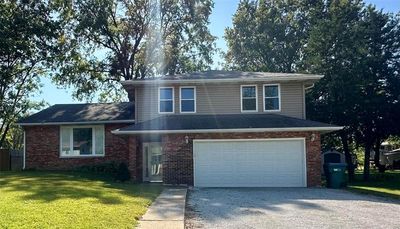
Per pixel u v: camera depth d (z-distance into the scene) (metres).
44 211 10.20
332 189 18.94
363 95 30.45
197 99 23.25
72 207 10.92
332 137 36.16
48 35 30.45
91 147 25.27
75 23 32.31
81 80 34.25
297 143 20.22
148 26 34.31
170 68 35.47
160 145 22.80
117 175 21.80
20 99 36.94
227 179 20.11
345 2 32.91
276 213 11.91
